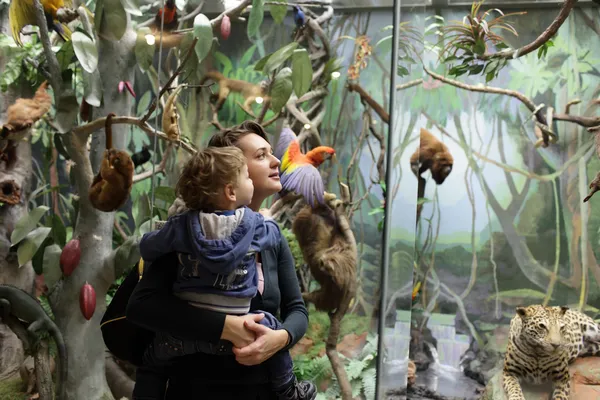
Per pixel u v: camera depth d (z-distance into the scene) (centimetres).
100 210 237
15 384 269
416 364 309
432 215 317
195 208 136
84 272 250
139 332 151
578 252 298
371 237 233
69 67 254
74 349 249
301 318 147
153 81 273
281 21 246
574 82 300
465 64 284
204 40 236
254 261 140
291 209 244
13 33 254
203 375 137
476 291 311
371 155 235
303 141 248
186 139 253
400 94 222
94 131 249
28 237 253
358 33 239
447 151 314
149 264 141
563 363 265
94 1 277
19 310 247
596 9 295
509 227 309
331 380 226
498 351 300
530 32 303
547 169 304
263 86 252
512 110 309
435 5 309
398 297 229
